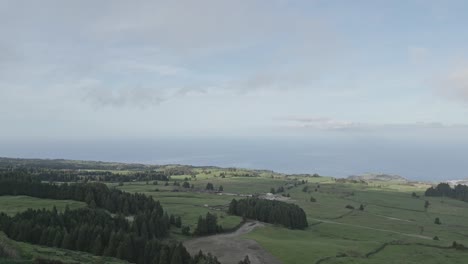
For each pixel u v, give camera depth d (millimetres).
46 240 116188
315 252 135500
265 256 131375
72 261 86000
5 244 84938
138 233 141625
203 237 160375
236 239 154625
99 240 116000
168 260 110062
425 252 152750
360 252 143000
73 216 137875
